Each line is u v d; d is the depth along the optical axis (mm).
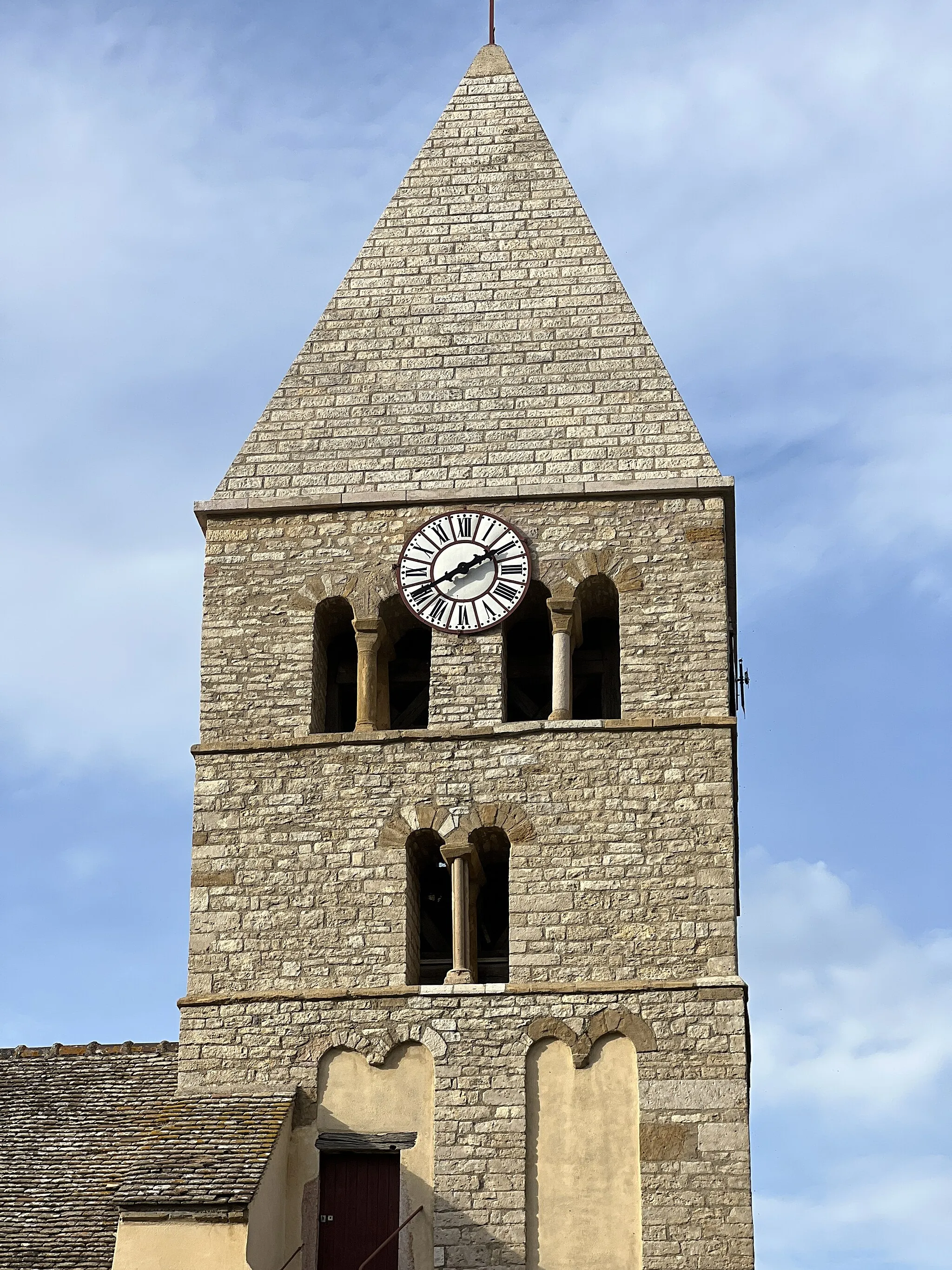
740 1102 47844
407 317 56969
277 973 50250
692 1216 46875
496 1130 48031
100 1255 45938
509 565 53594
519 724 51844
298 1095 48969
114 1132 50625
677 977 49094
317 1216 47875
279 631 53688
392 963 50062
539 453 54812
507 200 58594
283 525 54750
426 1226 47500
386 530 54469
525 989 49156
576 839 50656
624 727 51562
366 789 51719
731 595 55406
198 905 51094
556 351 56156
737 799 53750
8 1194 48250
